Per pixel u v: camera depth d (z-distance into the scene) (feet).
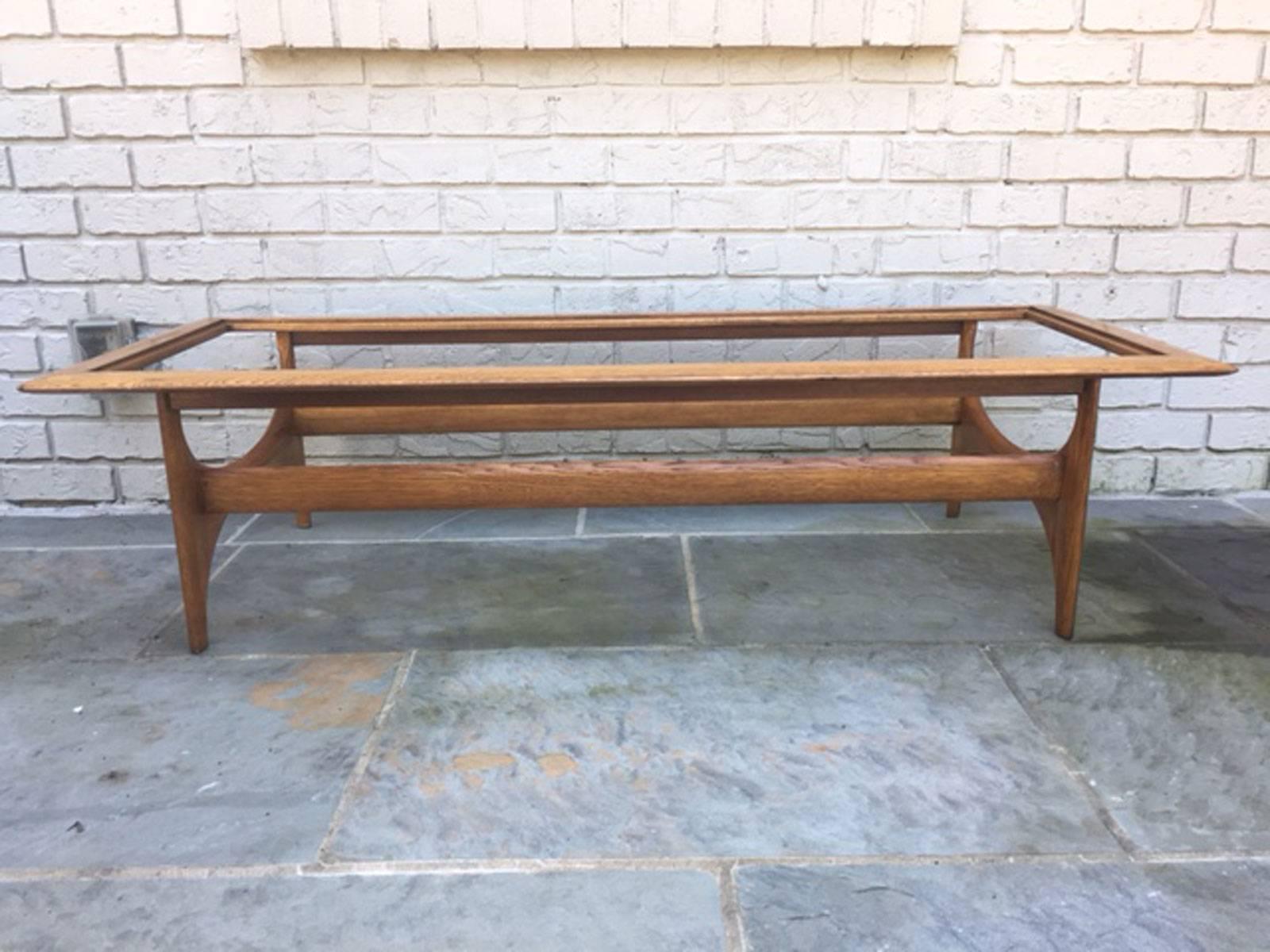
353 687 6.85
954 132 9.93
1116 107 9.85
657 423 9.64
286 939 4.54
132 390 6.27
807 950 4.43
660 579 8.70
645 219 10.14
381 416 9.54
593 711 6.48
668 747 6.05
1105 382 10.62
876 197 10.11
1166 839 5.19
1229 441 10.74
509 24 9.34
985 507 10.66
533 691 6.76
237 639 7.64
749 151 9.97
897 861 5.02
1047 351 10.59
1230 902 4.73
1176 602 8.11
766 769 5.82
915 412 9.62
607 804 5.50
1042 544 9.48
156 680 7.00
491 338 9.36
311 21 9.25
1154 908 4.69
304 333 9.36
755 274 10.32
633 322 9.33
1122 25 9.62
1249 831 5.25
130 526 10.33
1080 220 10.18
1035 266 10.32
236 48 9.55
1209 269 10.28
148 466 10.73
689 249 10.25
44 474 10.71
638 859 5.05
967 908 4.69
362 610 8.14
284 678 7.01
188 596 7.29
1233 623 7.72
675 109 9.84
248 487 7.22
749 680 6.87
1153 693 6.67
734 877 4.91
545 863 5.02
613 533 9.93
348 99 9.73
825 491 7.28
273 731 6.30
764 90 9.80
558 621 7.88
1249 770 5.81
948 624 7.75
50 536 10.02
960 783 5.67
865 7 9.36
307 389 6.45
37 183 9.87
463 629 7.76
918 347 10.64
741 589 8.45
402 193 10.02
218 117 9.75
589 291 10.33
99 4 9.37
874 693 6.68
